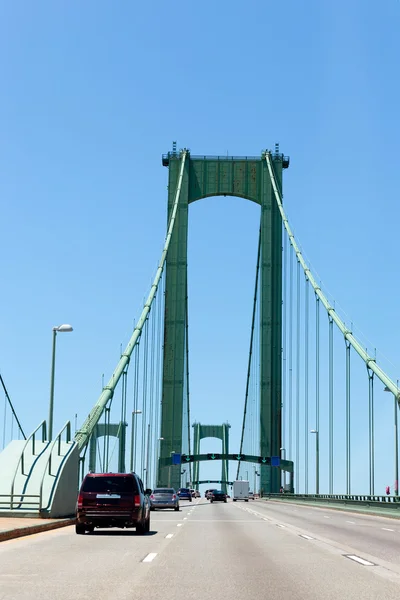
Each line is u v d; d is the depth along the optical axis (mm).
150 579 16375
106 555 21688
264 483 141500
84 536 29844
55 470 39031
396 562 20156
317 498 87688
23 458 38938
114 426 84375
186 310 145250
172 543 26812
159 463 134125
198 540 28453
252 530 35531
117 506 30859
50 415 44250
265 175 146125
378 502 60000
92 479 31266
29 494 37406
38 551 22688
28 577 16406
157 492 68688
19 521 34344
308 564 19672
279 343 140750
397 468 57469
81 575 16875
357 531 34781
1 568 18031
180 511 68438
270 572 17875
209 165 146500
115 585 15320
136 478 31922
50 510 36750
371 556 21891
